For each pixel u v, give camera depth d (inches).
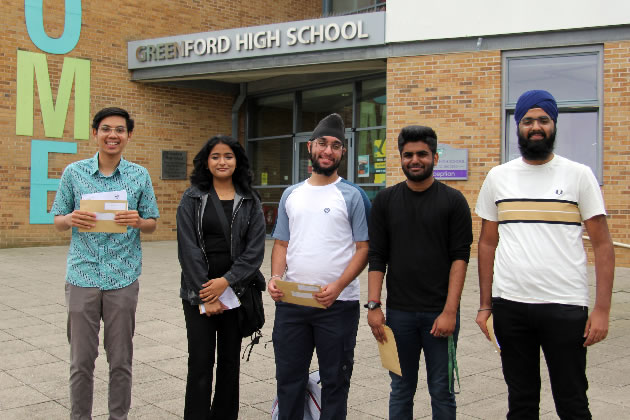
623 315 291.3
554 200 125.4
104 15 568.7
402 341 140.5
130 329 153.6
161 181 602.2
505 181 131.1
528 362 130.9
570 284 124.3
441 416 136.5
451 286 135.7
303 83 590.9
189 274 149.0
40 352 233.1
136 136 588.1
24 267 430.6
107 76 572.1
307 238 145.2
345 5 589.9
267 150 641.6
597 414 173.2
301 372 147.6
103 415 172.7
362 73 548.4
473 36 428.8
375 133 544.1
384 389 196.2
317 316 144.1
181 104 614.2
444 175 438.0
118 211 147.8
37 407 178.7
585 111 410.9
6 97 523.2
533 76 421.1
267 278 386.0
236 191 156.9
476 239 429.4
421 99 445.4
